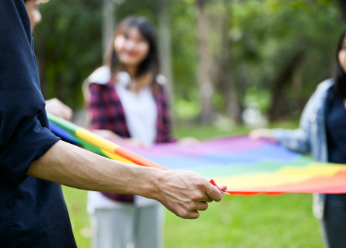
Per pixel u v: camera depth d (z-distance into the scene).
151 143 2.39
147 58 2.46
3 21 0.94
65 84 16.73
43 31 13.65
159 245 2.32
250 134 2.64
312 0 4.63
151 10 12.69
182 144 2.51
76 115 18.69
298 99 20.80
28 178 1.07
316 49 16.23
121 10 12.52
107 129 2.26
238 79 22.52
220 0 13.64
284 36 14.85
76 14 12.89
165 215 4.35
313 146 2.34
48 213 1.07
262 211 4.30
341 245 2.12
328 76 16.92
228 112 20.11
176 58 17.09
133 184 0.98
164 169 1.10
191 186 0.96
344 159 2.19
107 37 9.99
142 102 2.38
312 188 1.54
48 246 1.04
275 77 20.52
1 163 0.92
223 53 18.30
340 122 2.17
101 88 2.26
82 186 0.97
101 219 2.15
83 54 14.42
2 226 0.96
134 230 2.29
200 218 4.17
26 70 0.94
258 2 8.77
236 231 3.74
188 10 15.52
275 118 21.09
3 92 0.90
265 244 3.42
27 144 0.92
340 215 2.10
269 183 1.74
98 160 0.98
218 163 2.28
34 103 0.93
